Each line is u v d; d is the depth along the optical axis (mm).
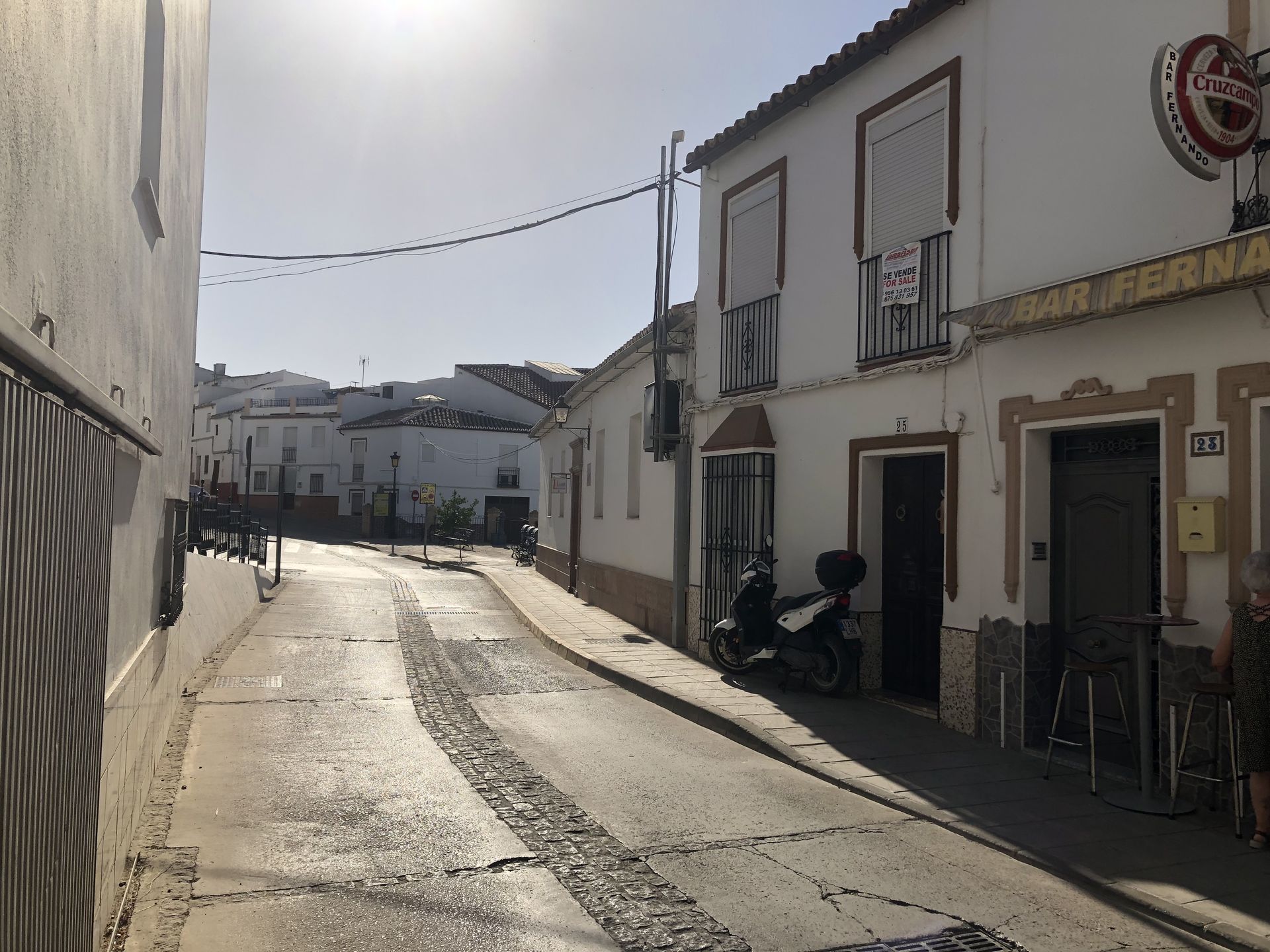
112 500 3564
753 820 6090
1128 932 4480
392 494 48688
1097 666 6516
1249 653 5402
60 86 2699
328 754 7562
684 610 13070
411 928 4387
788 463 10828
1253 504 5852
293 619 15789
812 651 9641
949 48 8641
